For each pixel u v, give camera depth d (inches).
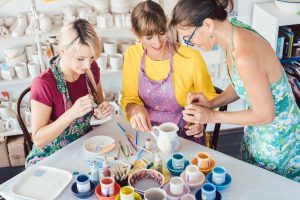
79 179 62.6
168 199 60.7
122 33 119.4
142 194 61.7
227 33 63.5
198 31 62.2
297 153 75.2
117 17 108.1
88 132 79.8
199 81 84.5
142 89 86.0
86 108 70.1
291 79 120.3
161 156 71.8
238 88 68.0
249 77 61.7
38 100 74.5
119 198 59.6
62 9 114.3
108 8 111.9
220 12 61.7
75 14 113.8
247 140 78.6
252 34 64.0
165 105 86.6
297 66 122.1
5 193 64.1
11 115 116.3
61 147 79.9
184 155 72.0
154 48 79.7
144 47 84.0
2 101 119.1
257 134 75.0
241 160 75.8
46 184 65.6
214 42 65.5
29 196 63.2
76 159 71.4
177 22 62.5
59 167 69.5
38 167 69.4
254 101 63.4
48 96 75.0
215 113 68.8
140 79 85.4
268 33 114.3
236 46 63.3
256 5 119.5
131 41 119.6
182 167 66.3
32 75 112.7
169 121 86.8
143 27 75.1
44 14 108.0
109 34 118.6
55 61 77.7
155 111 87.7
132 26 77.7
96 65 85.4
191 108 68.9
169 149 71.2
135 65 85.3
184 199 59.4
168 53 83.6
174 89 84.7
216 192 61.7
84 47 70.7
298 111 73.0
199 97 77.7
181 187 60.6
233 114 67.1
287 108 70.7
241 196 61.9
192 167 64.1
